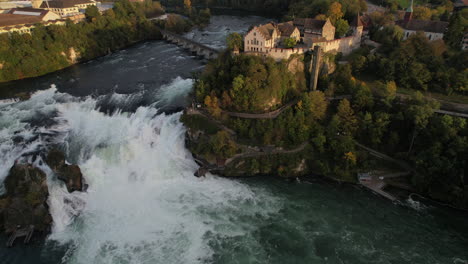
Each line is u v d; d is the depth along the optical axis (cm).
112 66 16412
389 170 9188
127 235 7744
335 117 9712
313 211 8362
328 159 9544
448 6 17750
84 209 8469
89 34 18450
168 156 10100
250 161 9638
